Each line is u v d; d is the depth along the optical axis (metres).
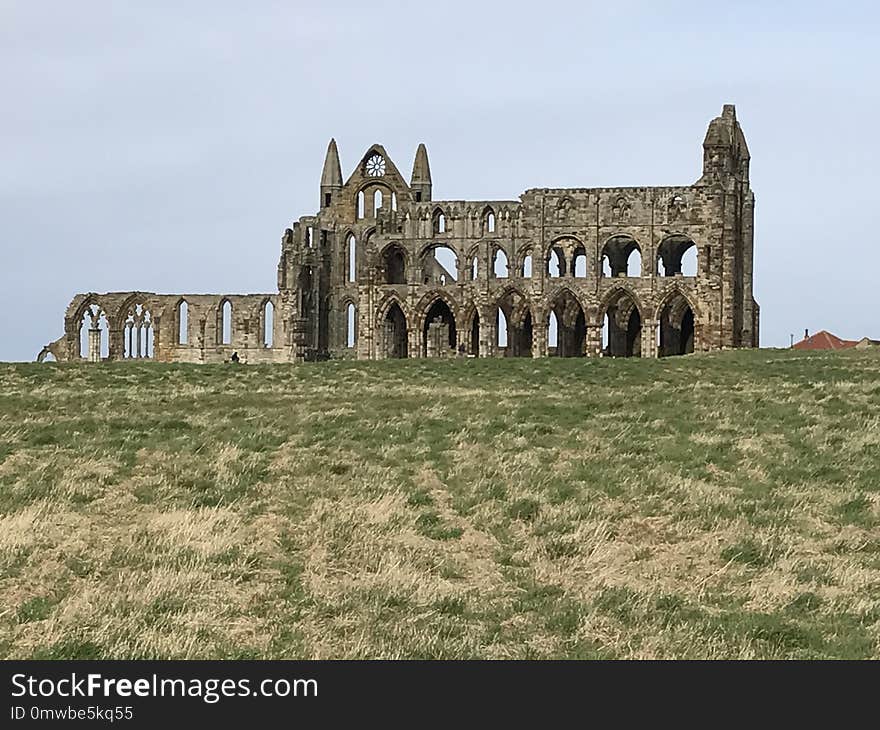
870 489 52.16
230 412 71.56
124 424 66.12
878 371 92.00
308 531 46.72
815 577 42.28
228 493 51.56
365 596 40.16
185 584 40.56
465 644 36.41
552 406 72.69
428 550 45.09
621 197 139.50
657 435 63.66
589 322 139.50
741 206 143.88
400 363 105.75
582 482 53.81
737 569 43.47
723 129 138.25
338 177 164.88
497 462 57.25
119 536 45.72
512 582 42.38
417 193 166.00
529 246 141.88
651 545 46.16
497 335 144.00
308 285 161.25
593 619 38.50
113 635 36.44
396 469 56.12
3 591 40.06
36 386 89.06
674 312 143.25
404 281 155.12
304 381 95.25
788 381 88.75
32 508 48.50
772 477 54.47
